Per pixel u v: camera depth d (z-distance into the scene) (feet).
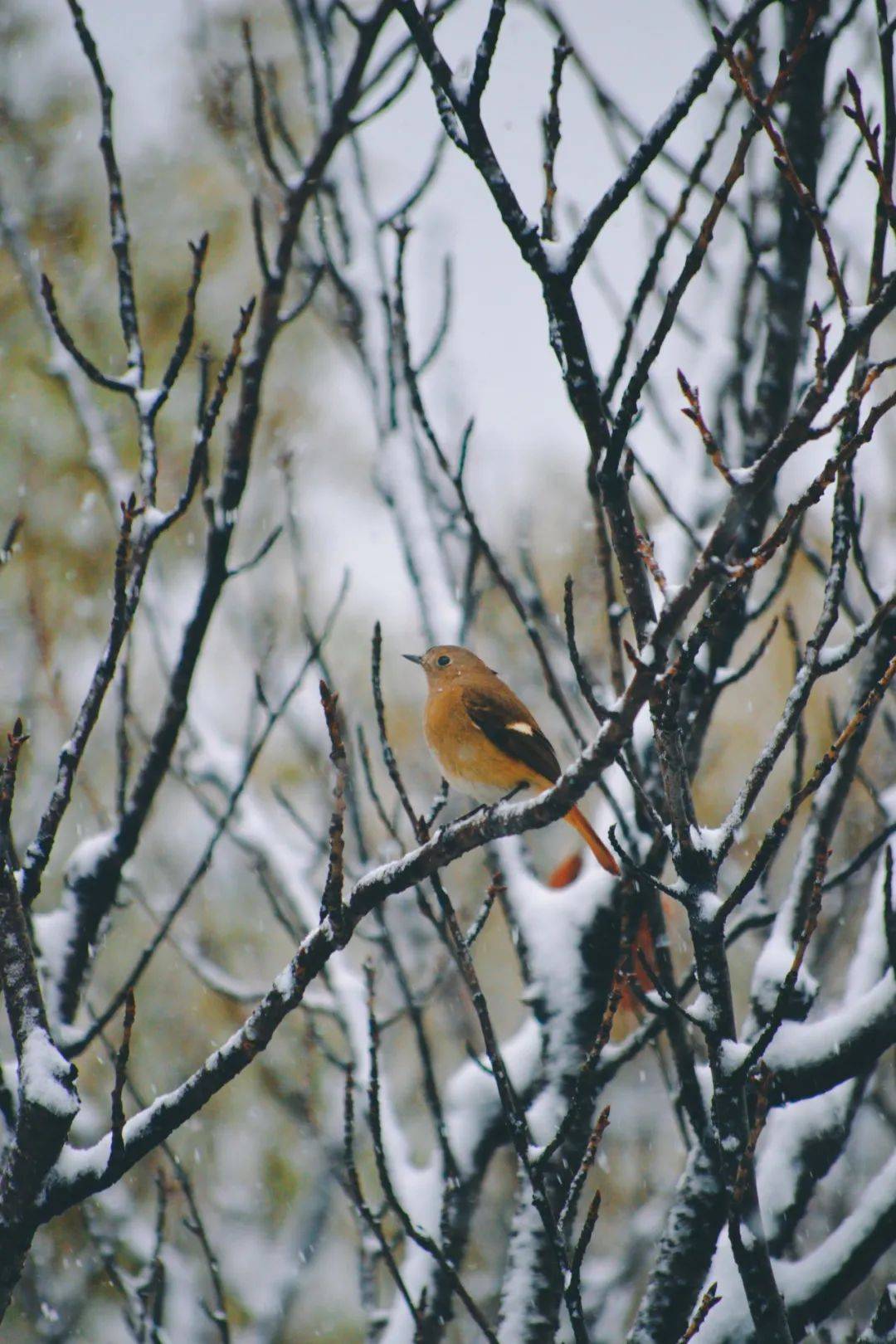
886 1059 38.29
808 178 30.35
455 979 42.39
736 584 17.93
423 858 22.02
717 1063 20.45
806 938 20.03
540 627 38.63
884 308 16.55
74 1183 22.02
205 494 27.07
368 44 29.14
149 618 34.55
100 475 32.91
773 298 30.55
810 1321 24.52
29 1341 40.88
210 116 41.78
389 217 36.40
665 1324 25.75
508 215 20.92
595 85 30.60
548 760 35.50
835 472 17.37
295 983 22.20
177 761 40.32
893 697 33.14
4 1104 23.75
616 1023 39.19
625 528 20.27
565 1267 20.26
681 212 23.62
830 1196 37.68
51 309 26.25
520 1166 30.66
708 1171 26.61
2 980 22.74
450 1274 22.54
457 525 37.73
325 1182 40.88
